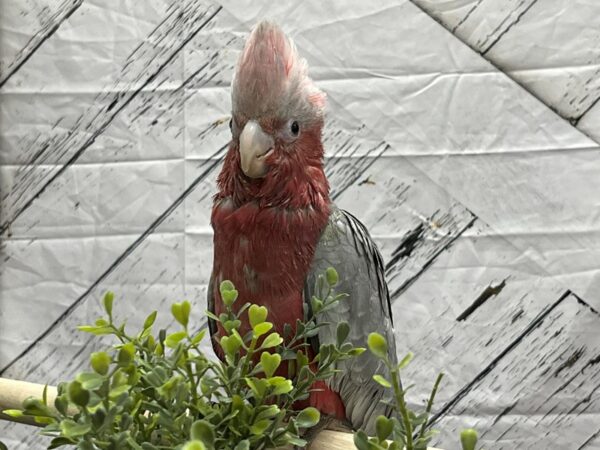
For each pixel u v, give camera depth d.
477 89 1.31
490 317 1.32
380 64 1.33
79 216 1.42
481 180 1.31
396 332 1.34
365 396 0.88
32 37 1.40
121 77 1.40
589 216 1.28
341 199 1.34
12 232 1.43
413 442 0.48
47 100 1.41
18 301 1.43
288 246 0.81
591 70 1.27
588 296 1.28
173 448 0.49
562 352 1.30
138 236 1.40
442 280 1.33
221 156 1.38
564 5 1.27
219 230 0.84
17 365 1.43
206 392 0.55
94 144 1.41
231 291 0.56
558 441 1.30
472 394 1.32
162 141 1.39
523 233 1.30
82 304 1.42
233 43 1.36
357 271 0.86
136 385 0.52
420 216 1.33
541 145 1.29
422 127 1.32
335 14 1.33
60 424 0.46
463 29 1.30
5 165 1.42
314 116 0.82
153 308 1.40
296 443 0.55
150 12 1.38
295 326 0.81
